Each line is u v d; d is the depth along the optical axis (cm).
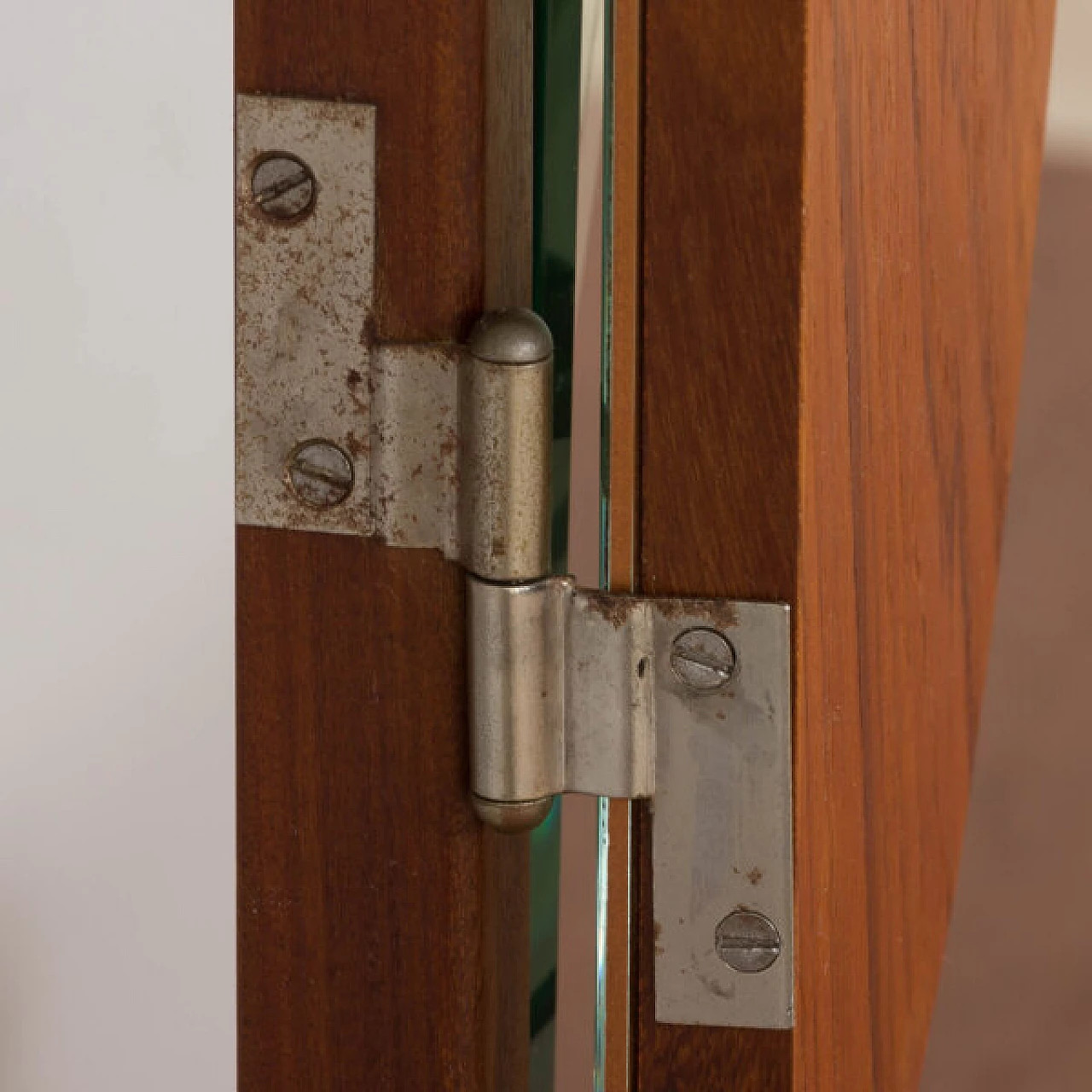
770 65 67
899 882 90
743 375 69
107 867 193
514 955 80
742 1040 75
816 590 73
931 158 84
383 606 72
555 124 74
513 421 69
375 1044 76
